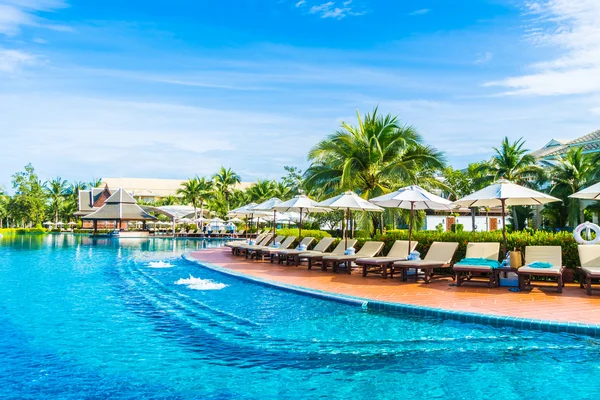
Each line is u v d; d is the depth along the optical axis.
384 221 21.42
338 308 9.02
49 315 8.63
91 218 59.06
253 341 6.86
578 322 7.00
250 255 20.08
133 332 7.40
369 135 20.42
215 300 9.96
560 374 5.48
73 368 5.75
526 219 40.97
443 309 8.14
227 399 4.82
